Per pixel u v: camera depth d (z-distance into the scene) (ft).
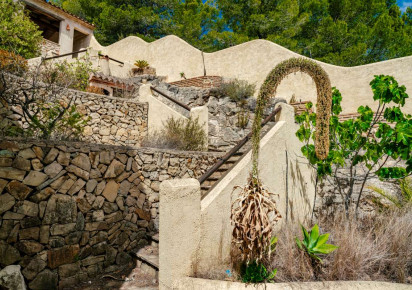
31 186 11.16
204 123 23.04
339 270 9.87
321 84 8.11
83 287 11.92
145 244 15.48
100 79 28.86
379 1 58.39
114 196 14.14
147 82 32.96
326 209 15.97
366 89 27.12
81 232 12.57
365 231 12.85
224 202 11.02
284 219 13.98
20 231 10.73
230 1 62.90
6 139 10.66
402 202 14.28
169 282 9.00
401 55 49.26
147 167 16.01
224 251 10.90
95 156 13.42
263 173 12.76
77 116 17.19
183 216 9.38
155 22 69.00
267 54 33.50
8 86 15.64
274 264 10.30
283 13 54.03
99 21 68.08
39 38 32.50
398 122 12.17
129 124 24.80
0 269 10.16
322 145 8.30
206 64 38.55
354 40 51.67
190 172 18.42
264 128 20.85
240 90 26.37
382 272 10.49
